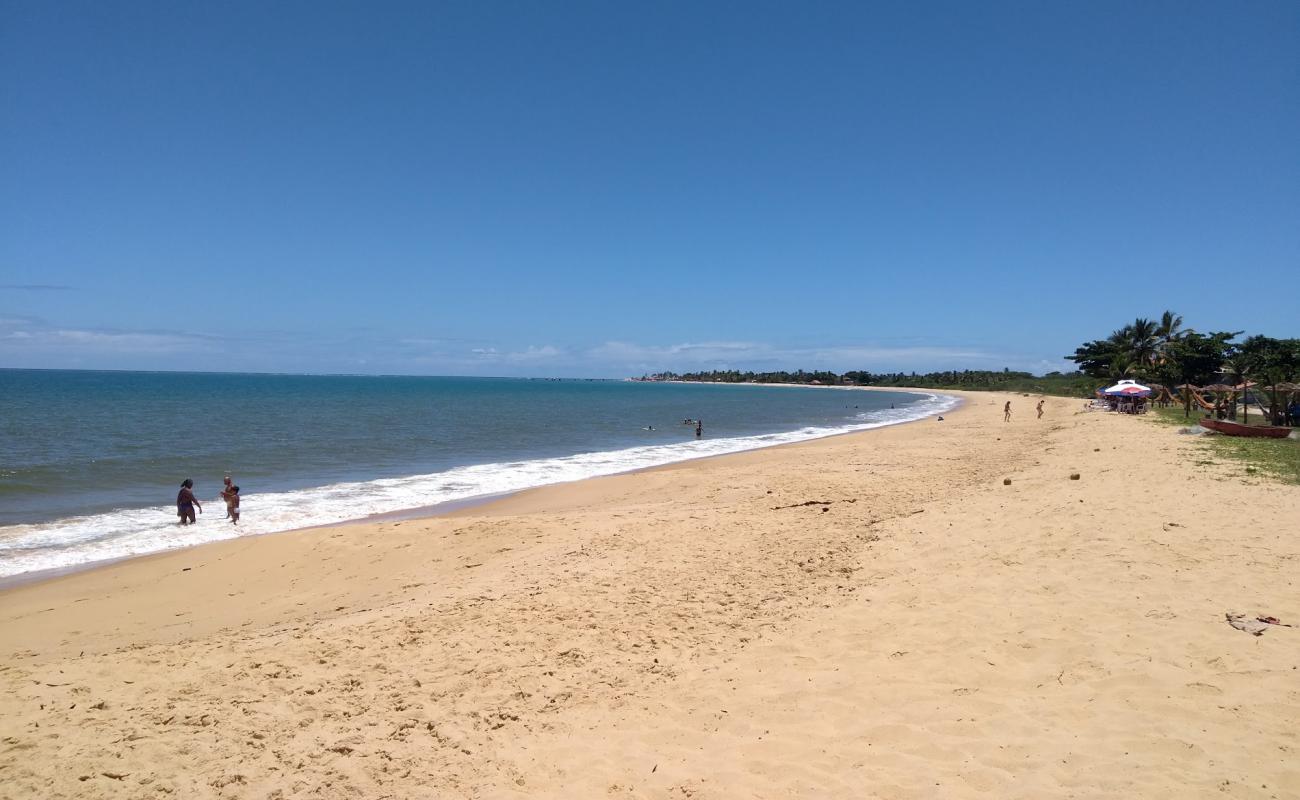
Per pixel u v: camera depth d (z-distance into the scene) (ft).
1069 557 27.27
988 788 13.25
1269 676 16.29
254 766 15.02
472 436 125.49
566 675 19.84
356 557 38.45
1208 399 140.97
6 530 48.14
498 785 14.52
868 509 42.01
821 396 421.18
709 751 15.65
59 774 14.70
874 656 19.90
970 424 139.23
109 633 28.09
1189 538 29.07
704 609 25.03
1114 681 16.87
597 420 175.11
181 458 84.58
